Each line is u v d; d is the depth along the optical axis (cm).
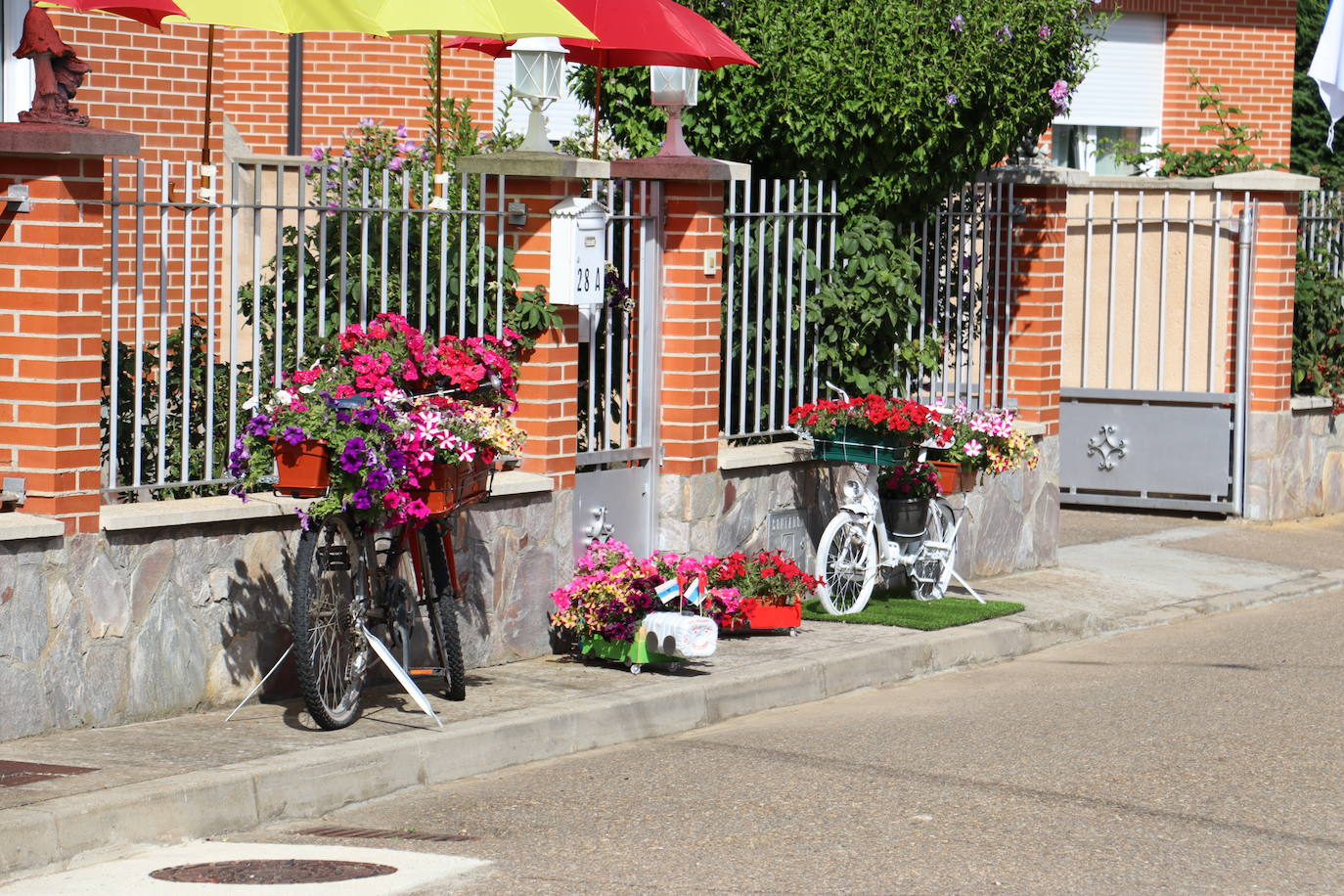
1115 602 1238
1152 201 1611
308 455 771
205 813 688
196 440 852
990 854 668
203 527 810
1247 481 1574
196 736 768
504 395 877
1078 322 1645
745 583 1035
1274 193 1552
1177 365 1620
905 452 1096
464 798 752
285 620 847
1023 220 1302
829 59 1148
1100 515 1602
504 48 1241
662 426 1066
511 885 625
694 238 1052
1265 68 2062
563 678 920
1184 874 647
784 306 1173
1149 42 2034
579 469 1043
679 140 1073
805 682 961
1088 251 1619
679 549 1067
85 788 674
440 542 849
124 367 833
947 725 893
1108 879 639
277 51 1648
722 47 1056
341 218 878
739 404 1156
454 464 809
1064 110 1236
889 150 1174
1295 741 854
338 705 810
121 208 1059
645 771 800
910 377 1253
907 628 1080
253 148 1659
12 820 629
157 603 794
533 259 961
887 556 1130
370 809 735
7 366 753
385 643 864
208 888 614
